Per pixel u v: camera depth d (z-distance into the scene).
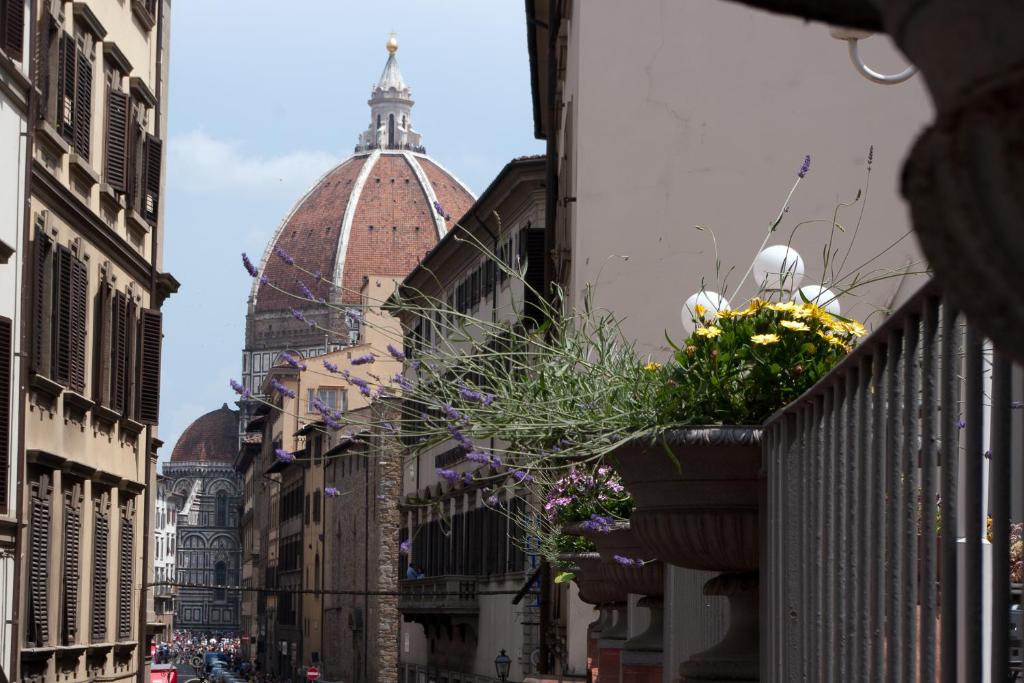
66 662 26.80
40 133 25.14
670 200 14.27
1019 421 2.69
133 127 31.86
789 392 5.87
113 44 29.55
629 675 10.88
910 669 3.34
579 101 14.45
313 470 108.88
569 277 16.16
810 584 4.70
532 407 6.29
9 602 23.27
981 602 2.90
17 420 23.58
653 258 14.18
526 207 43.00
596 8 14.55
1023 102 1.17
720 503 5.77
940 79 1.24
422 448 6.71
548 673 26.33
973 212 1.20
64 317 26.25
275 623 129.88
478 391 6.41
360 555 87.88
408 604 65.44
